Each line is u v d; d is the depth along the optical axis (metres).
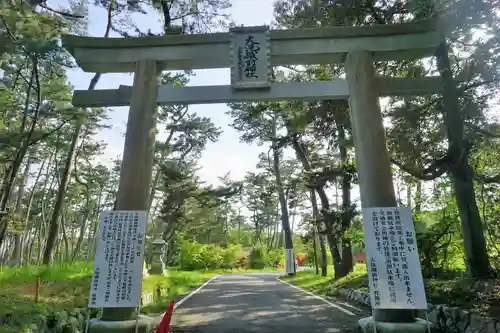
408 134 9.84
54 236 16.16
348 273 17.20
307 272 29.03
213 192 26.11
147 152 7.61
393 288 6.20
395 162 10.17
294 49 8.09
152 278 15.84
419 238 10.76
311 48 8.06
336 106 13.80
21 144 12.95
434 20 8.02
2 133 11.62
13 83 16.05
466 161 9.07
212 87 8.00
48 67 12.12
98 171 35.56
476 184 10.91
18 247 27.30
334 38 8.10
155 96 7.97
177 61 8.20
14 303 6.64
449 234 11.16
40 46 9.38
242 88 7.91
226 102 8.05
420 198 12.70
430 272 10.66
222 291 16.80
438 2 8.88
